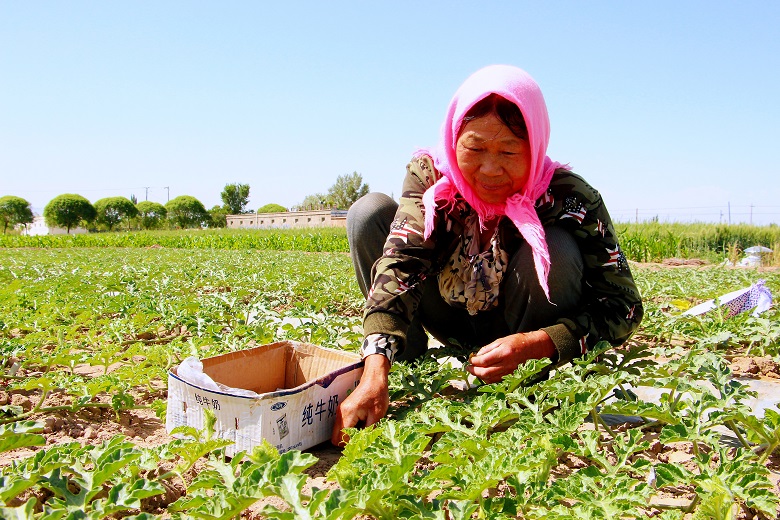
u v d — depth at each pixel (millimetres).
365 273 3154
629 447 1692
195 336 3564
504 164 2207
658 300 6645
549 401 2027
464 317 2938
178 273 8500
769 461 1999
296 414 1959
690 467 1972
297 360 2498
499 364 2260
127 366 2762
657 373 2447
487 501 1423
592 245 2486
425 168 2543
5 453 2008
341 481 1386
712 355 2299
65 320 4203
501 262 2549
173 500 1716
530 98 2154
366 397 2012
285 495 1231
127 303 4590
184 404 2035
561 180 2449
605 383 2004
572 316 2443
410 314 2354
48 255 17312
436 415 1956
